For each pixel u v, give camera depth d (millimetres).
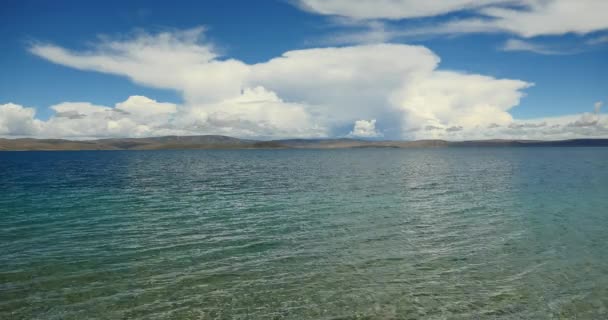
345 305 13594
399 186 49531
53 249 20141
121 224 26328
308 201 36719
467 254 19250
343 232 23906
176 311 13125
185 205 34656
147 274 16500
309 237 22703
